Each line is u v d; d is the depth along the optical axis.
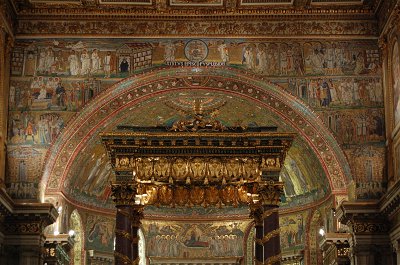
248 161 25.86
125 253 25.02
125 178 25.45
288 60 33.72
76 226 38.66
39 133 33.00
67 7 33.47
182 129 26.22
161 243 43.53
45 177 32.81
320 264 38.81
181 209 43.91
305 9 33.69
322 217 37.31
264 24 33.97
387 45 32.44
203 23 33.97
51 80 33.44
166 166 25.75
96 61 33.62
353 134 33.09
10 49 32.97
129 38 33.84
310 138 33.44
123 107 33.72
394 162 31.45
